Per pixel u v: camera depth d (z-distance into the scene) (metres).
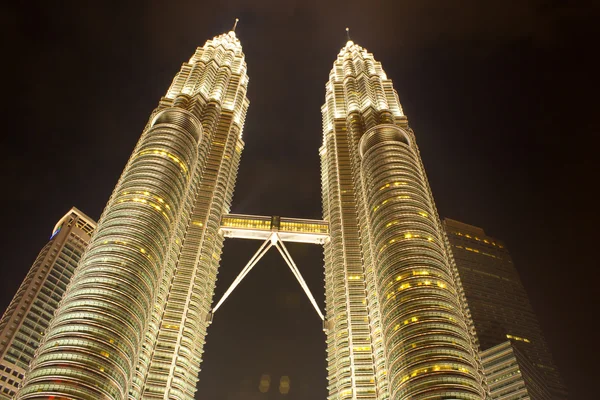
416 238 166.38
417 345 135.50
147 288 151.50
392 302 151.00
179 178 186.50
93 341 129.25
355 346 172.25
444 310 143.38
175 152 192.75
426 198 188.12
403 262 159.00
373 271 182.50
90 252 155.25
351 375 164.75
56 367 121.81
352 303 184.62
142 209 167.25
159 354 164.25
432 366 129.25
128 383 133.25
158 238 164.00
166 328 171.38
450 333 136.75
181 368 163.50
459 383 125.12
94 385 121.88
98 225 172.88
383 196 186.38
